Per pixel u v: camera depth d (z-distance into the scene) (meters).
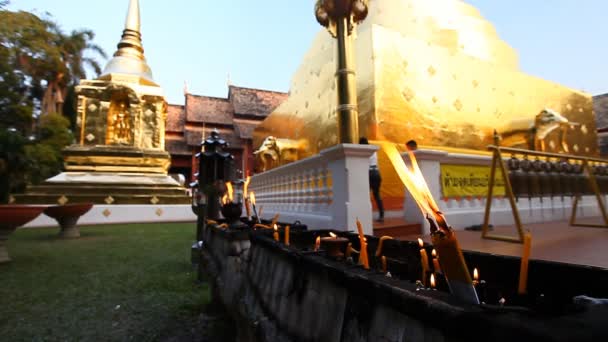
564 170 5.56
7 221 5.36
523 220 6.77
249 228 2.94
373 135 9.00
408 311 0.76
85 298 3.55
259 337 1.59
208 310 3.14
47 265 5.25
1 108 19.98
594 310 0.55
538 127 10.64
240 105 35.97
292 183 6.70
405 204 5.81
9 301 3.46
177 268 5.00
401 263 1.58
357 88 9.98
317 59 12.93
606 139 24.33
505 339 0.52
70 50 27.42
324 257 1.34
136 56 19.86
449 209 5.90
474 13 15.61
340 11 4.76
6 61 19.89
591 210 8.42
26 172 18.59
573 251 3.30
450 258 0.77
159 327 2.78
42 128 21.91
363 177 4.40
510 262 1.15
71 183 15.28
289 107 15.19
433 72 10.61
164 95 19.02
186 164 33.75
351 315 1.01
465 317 0.60
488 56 14.07
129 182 16.31
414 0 13.89
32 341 2.54
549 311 0.58
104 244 7.65
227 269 2.64
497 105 11.82
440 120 10.24
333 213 4.58
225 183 5.96
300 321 1.33
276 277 1.72
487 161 6.57
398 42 10.16
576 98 14.55
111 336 2.62
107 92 17.44
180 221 15.90
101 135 17.34
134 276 4.51
